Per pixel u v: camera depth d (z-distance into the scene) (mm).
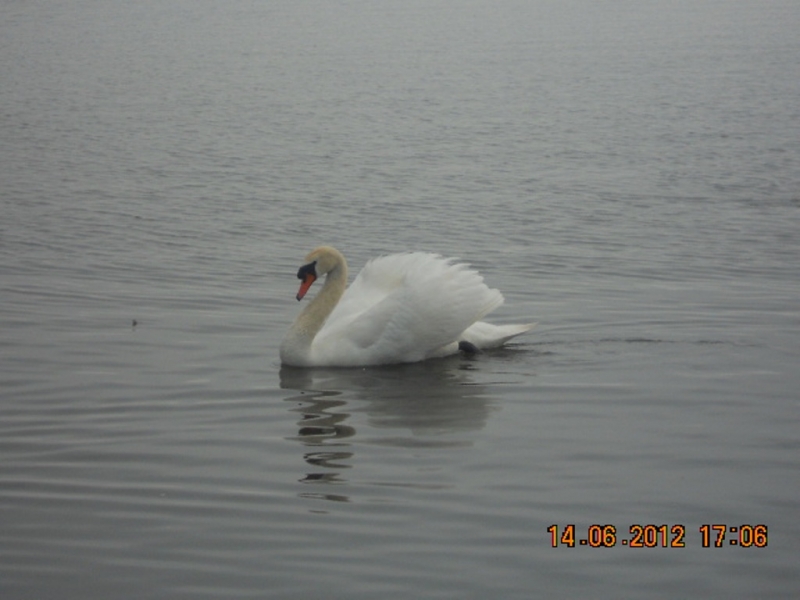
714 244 20656
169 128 35469
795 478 9461
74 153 30672
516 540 8289
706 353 13367
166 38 63250
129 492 9156
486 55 55156
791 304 15977
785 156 30766
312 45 60000
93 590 7562
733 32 64625
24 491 9164
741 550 8148
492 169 28828
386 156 30672
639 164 29703
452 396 11844
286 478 9469
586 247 20359
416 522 8586
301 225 22203
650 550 8156
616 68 49844
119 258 19000
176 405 11469
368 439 10461
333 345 13102
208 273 18016
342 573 7785
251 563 7930
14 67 50750
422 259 13734
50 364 12789
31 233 20859
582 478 9461
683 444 10289
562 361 13148
